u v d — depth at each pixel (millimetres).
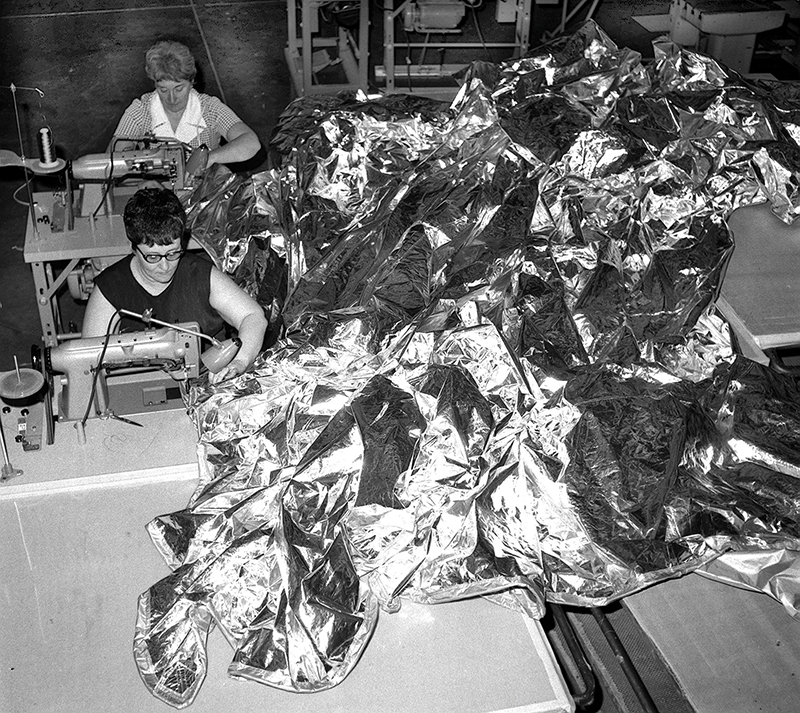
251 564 1911
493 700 1734
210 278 2656
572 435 2156
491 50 6551
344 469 2043
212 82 6484
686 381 2406
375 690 1744
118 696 1712
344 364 2436
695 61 3758
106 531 2059
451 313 2436
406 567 1894
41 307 3443
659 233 3039
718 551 1986
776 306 2762
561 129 3275
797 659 1902
